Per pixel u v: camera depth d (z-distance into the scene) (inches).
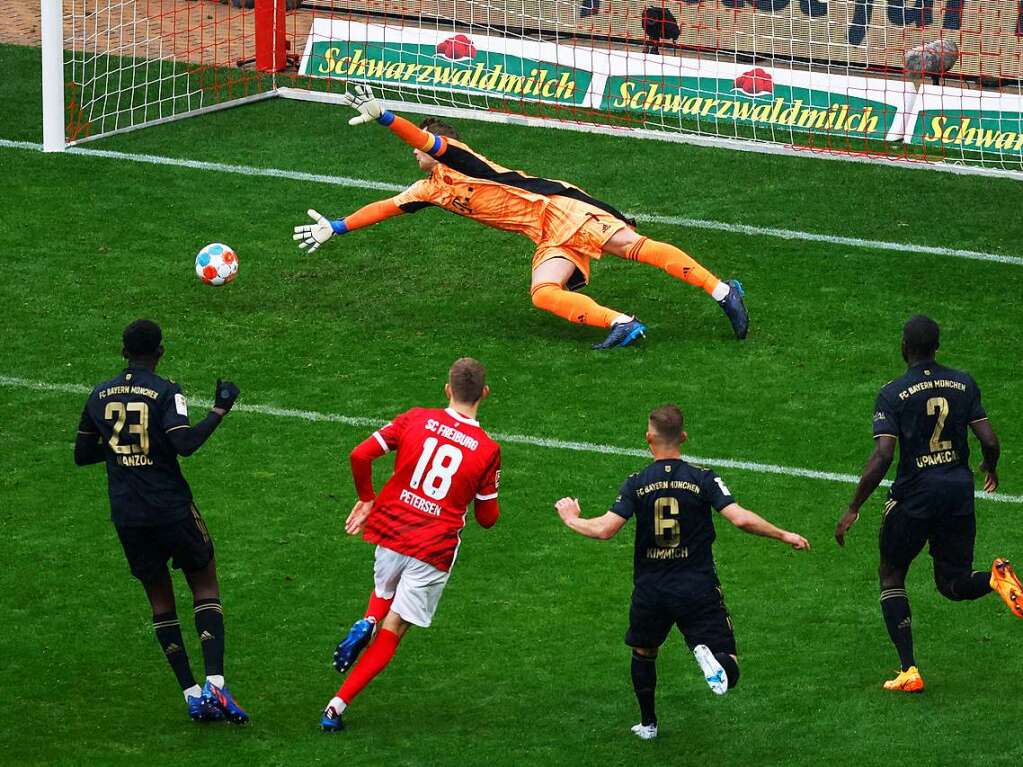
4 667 1003.9
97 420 933.8
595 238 1498.5
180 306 1577.3
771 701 960.3
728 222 1798.7
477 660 1021.8
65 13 2431.1
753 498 1234.6
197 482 1255.5
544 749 906.7
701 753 898.7
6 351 1472.7
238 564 1142.3
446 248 1733.5
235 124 2070.6
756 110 2084.2
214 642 930.1
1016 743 893.2
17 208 1797.5
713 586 888.9
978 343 1507.1
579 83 2144.4
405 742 915.4
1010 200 1863.9
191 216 1795.0
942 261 1696.6
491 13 2258.9
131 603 1091.3
